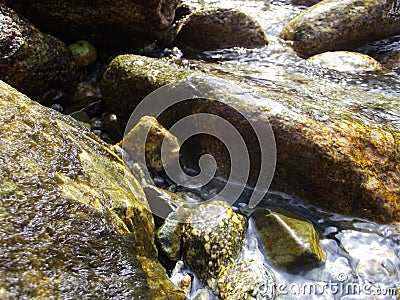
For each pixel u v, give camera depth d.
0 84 0.99
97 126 1.44
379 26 2.02
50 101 1.49
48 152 0.89
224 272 1.03
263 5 2.39
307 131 1.18
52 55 1.47
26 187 0.79
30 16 1.58
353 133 1.20
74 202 0.82
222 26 1.81
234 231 1.09
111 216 0.85
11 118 0.90
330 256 1.10
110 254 0.78
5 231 0.72
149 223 1.01
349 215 1.17
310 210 1.20
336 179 1.15
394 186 1.17
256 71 1.64
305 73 1.68
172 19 1.73
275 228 1.11
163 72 1.39
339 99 1.44
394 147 1.21
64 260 0.73
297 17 2.02
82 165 0.92
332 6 2.01
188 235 1.08
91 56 1.67
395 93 1.58
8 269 0.68
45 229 0.75
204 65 1.64
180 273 1.05
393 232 1.14
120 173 1.03
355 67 1.76
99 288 0.73
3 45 1.34
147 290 0.77
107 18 1.61
